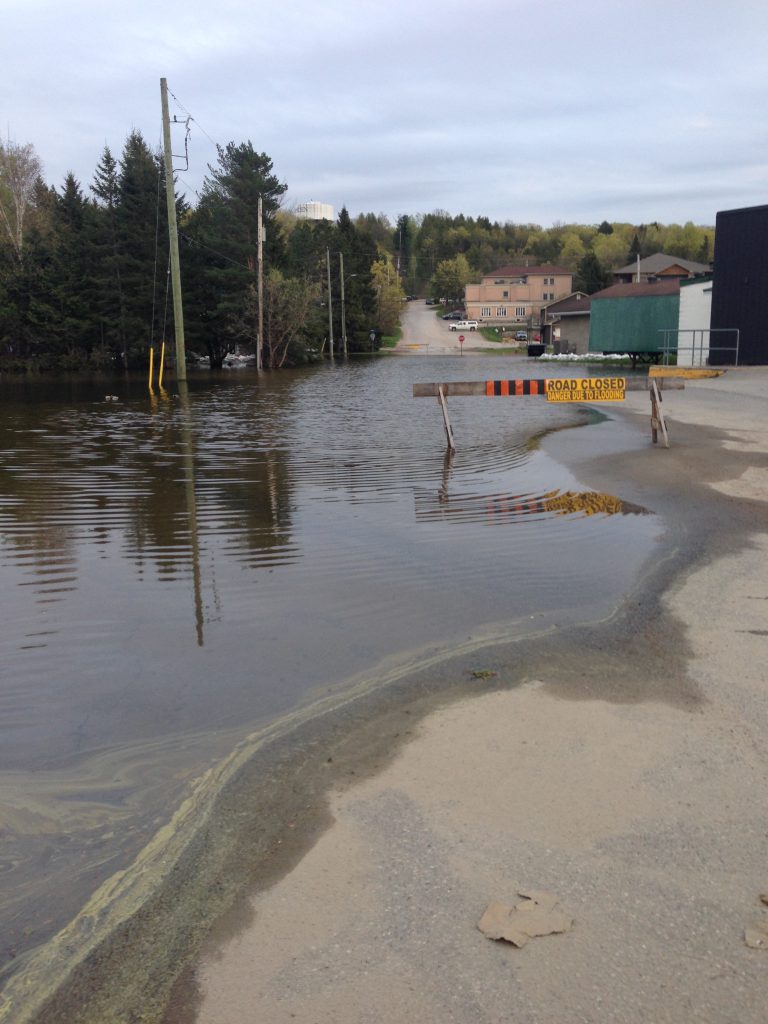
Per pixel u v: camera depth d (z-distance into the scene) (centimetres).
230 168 5256
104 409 2236
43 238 5475
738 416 1803
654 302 4266
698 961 231
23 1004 228
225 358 6438
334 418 1964
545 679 439
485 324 13588
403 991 224
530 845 287
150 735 391
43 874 287
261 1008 221
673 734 370
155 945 249
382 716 400
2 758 372
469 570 659
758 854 279
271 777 345
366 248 9050
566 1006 217
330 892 267
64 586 627
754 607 551
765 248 3609
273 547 738
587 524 812
